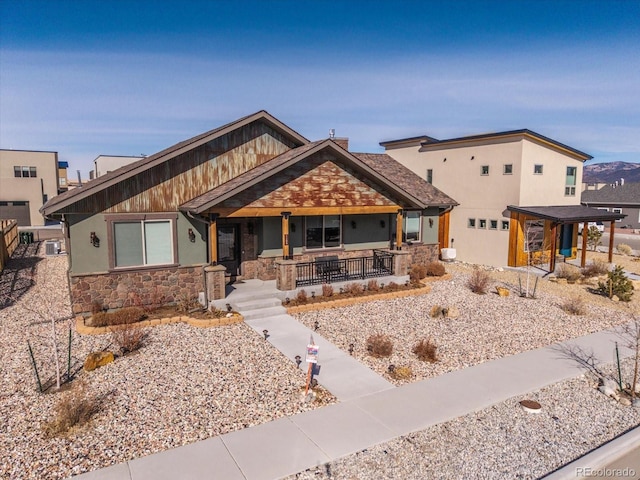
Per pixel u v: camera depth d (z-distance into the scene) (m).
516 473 6.27
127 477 5.94
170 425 7.21
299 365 9.70
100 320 11.60
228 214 13.40
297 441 6.88
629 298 16.33
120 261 12.96
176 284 13.77
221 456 6.45
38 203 50.12
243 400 8.10
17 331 11.55
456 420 7.64
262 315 12.91
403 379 9.20
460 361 10.25
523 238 21.89
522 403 8.20
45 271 20.05
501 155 22.05
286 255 14.60
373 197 16.44
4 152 48.75
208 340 11.01
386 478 6.09
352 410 7.88
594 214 21.91
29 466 6.12
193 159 14.07
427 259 21.12
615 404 8.38
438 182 25.64
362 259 16.55
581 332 12.64
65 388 8.37
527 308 14.94
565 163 23.36
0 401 7.86
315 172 15.01
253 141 15.43
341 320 12.96
